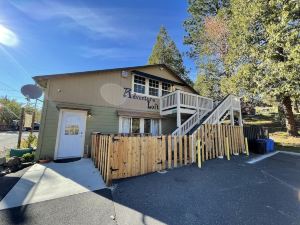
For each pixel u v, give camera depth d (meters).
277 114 23.02
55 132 8.81
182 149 7.47
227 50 20.94
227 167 7.06
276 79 13.26
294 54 11.11
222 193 4.54
